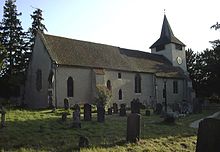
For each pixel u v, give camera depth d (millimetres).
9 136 14445
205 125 8312
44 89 35281
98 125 18688
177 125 20516
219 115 29172
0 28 45406
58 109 30062
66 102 30000
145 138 14242
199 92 54875
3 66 40625
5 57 39625
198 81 55188
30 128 16812
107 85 38812
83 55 38250
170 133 16453
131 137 13094
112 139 13742
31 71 37656
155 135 15453
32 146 12258
